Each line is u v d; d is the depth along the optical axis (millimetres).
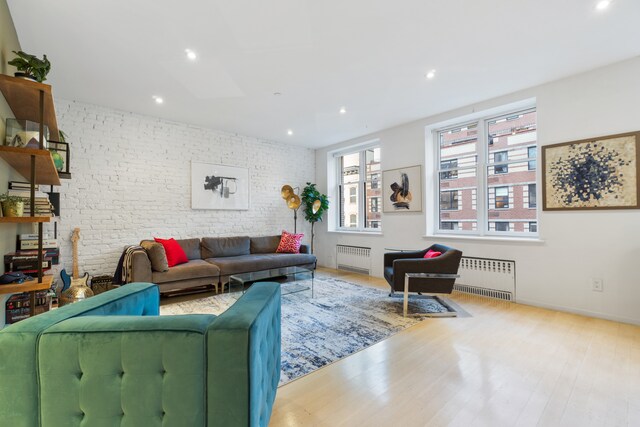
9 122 1787
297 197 5879
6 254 1933
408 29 2439
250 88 3537
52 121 2250
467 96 3816
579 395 1807
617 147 2998
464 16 2281
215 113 4398
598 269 3117
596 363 2182
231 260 4539
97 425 1030
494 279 3861
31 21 2252
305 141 6082
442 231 4703
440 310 3395
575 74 3252
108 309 1424
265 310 1307
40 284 1720
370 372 2092
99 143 4094
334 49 2723
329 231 6336
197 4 2105
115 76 3195
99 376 1024
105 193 4141
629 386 1892
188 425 1029
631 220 2936
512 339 2613
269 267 4777
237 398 1025
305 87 3525
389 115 4531
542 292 3488
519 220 3922
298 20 2309
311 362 2229
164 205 4656
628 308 2947
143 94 3682
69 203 3879
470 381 1970
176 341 1027
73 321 1089
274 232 6023
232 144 5430
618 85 3006
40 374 1020
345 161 6438
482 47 2721
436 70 3141
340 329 2848
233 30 2418
